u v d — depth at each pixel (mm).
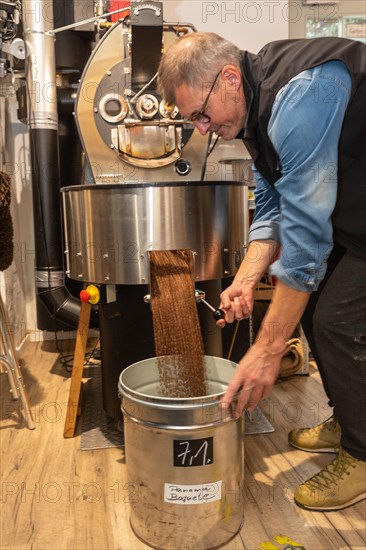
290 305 1030
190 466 1104
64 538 1196
